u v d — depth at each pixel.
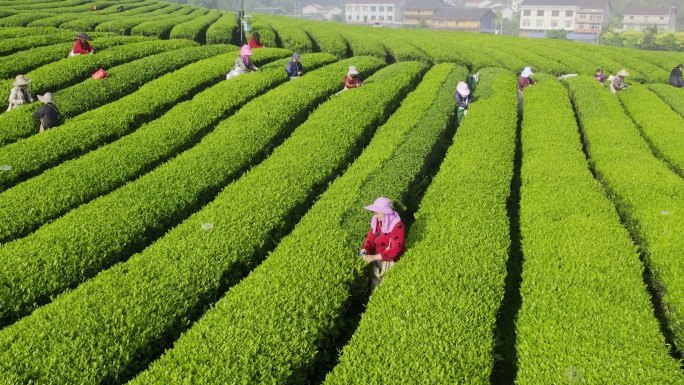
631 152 19.94
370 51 39.84
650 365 9.05
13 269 11.61
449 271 11.74
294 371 9.41
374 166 17.33
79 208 14.51
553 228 13.94
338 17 197.50
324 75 27.58
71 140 18.95
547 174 17.59
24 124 20.47
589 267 11.98
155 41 34.56
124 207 14.52
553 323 10.09
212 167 17.20
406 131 20.89
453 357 9.35
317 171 17.12
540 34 137.50
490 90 27.81
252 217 14.08
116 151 18.19
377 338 9.80
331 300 11.00
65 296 10.92
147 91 24.14
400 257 12.39
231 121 20.94
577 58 40.16
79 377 8.87
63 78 26.06
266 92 25.55
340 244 12.76
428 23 153.25
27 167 17.22
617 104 27.17
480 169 17.69
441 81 28.86
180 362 9.14
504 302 12.91
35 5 51.28
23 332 9.71
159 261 12.04
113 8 57.09
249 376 8.83
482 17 147.62
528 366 9.29
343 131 20.34
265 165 17.48
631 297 10.91
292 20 61.94
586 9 135.50
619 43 117.81
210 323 10.12
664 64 42.41
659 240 13.47
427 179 19.02
